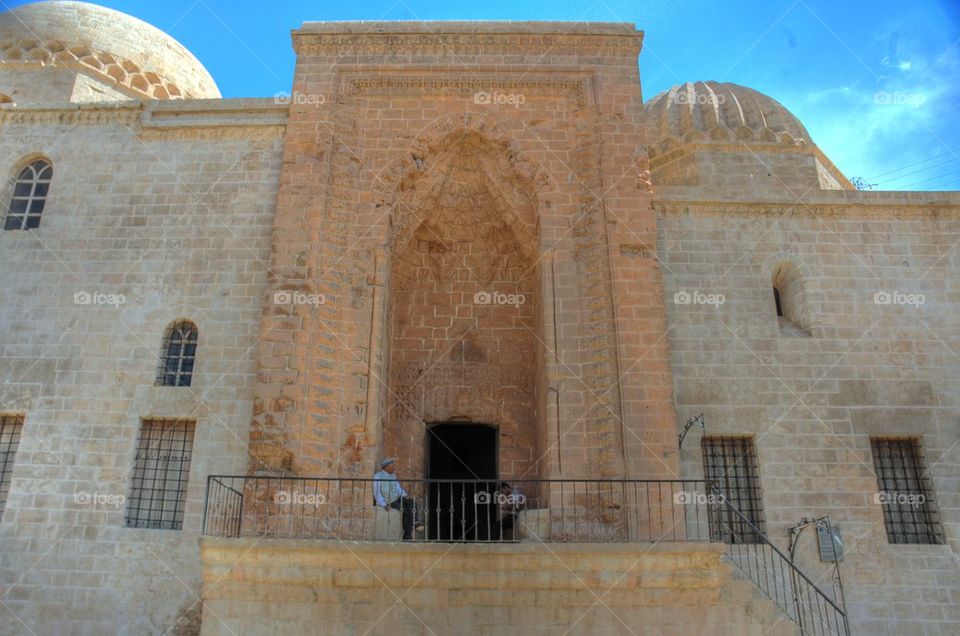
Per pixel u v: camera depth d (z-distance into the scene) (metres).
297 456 15.57
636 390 16.12
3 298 17.86
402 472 18.42
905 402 17.42
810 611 15.59
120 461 16.50
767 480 16.75
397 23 19.39
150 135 19.38
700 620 13.59
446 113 18.88
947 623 15.76
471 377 19.27
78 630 15.34
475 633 13.30
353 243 17.72
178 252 18.22
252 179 18.78
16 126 19.66
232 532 15.66
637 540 15.04
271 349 16.31
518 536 16.36
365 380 16.67
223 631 13.33
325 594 13.45
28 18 23.41
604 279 17.12
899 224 19.00
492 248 20.22
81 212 18.67
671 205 18.92
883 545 16.31
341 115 18.67
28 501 16.22
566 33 19.34
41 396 17.05
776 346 17.81
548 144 18.58
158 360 17.34
